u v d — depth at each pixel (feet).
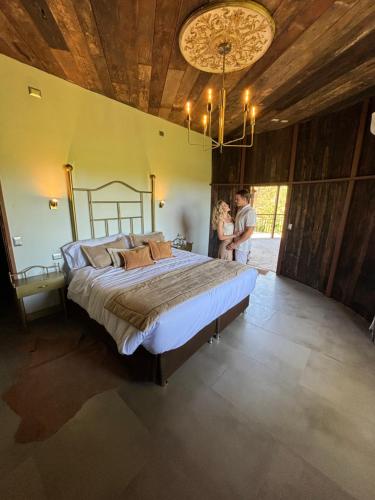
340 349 7.53
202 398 5.68
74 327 8.59
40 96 8.17
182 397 5.70
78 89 9.13
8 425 4.93
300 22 5.24
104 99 10.00
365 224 9.45
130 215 12.01
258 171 14.65
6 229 7.98
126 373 6.45
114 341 6.69
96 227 10.66
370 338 8.11
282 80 8.00
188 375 6.40
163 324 5.41
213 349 7.50
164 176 13.44
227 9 4.79
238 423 5.06
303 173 12.52
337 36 5.71
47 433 4.78
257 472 4.15
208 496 3.81
